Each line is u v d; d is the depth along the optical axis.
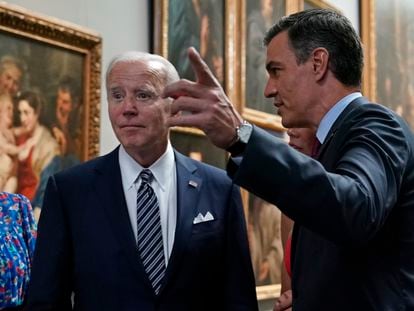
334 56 1.86
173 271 2.63
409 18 9.04
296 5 6.70
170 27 4.85
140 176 2.81
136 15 4.68
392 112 1.78
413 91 9.05
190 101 1.45
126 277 2.59
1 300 3.11
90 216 2.69
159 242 2.70
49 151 3.87
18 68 3.69
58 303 2.61
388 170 1.54
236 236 2.84
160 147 2.81
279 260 6.16
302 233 1.92
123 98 2.74
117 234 2.65
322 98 1.88
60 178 2.84
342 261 1.72
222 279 2.82
